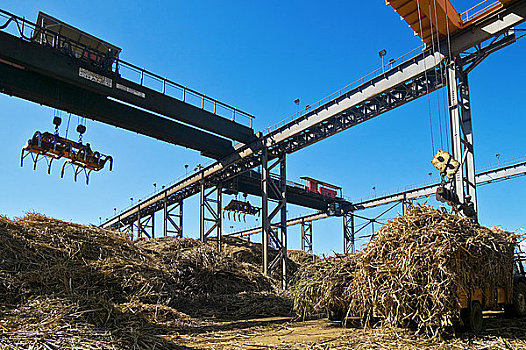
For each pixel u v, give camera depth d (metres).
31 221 12.59
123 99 22.09
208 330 10.04
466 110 17.50
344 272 10.68
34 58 18.98
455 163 12.90
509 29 16.25
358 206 43.12
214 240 34.75
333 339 8.47
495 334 8.32
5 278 8.87
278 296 16.11
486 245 8.38
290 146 27.34
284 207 27.55
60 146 18.94
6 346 5.78
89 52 21.11
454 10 17.23
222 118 27.02
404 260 8.13
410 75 19.56
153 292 11.97
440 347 7.31
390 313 8.30
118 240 14.38
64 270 10.45
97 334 6.67
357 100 22.20
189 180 36.19
